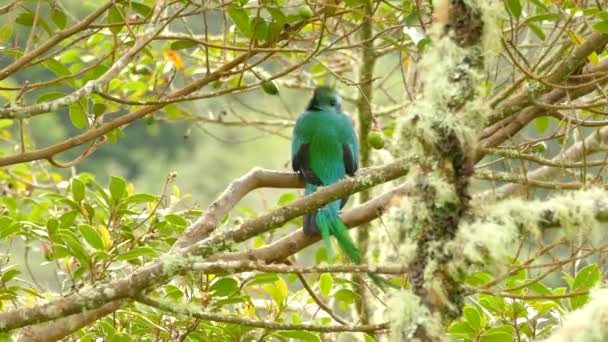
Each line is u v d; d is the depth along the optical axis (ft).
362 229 41.68
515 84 27.45
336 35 47.39
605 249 22.86
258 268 22.56
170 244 32.96
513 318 28.66
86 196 34.94
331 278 31.45
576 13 28.37
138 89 42.65
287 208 24.02
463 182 19.76
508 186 31.99
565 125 33.50
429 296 19.39
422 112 19.61
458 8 19.88
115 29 29.89
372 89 43.88
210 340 29.27
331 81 52.29
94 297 23.02
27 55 27.07
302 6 29.81
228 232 23.88
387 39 29.53
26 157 27.66
